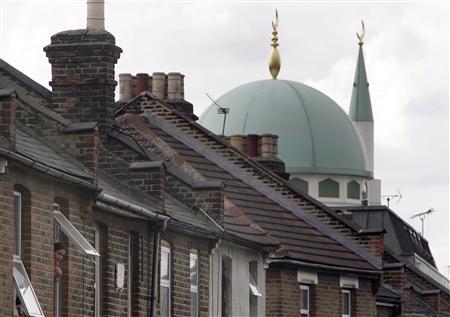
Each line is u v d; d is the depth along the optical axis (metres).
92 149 78.00
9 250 67.88
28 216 69.94
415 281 153.62
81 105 86.88
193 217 91.44
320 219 115.06
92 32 86.75
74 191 74.19
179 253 87.06
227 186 109.69
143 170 85.31
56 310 73.81
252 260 99.50
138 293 81.56
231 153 114.12
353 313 112.25
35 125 78.50
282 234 108.44
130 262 81.50
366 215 173.75
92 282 76.81
